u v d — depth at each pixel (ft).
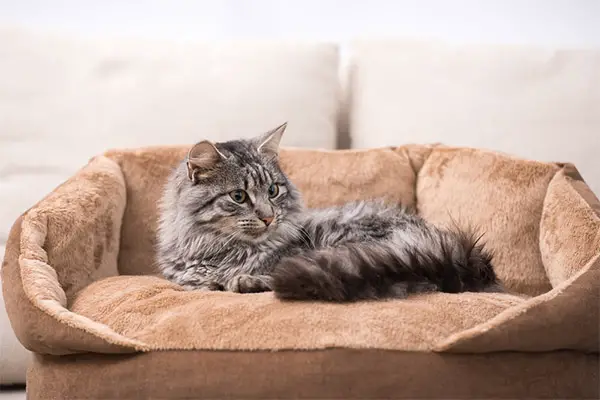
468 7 12.92
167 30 12.75
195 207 8.18
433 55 11.09
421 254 7.17
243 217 8.03
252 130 10.75
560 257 7.97
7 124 10.44
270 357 6.05
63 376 6.39
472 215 9.18
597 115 10.78
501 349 6.10
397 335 6.09
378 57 11.13
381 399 6.05
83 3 12.64
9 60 10.62
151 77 10.78
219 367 6.07
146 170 9.65
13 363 8.96
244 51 10.99
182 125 10.69
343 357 6.02
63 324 6.27
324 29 12.96
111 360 6.26
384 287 6.79
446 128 10.91
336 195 9.74
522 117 10.83
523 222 8.83
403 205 9.45
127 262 9.39
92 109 10.65
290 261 6.89
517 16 12.89
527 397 6.19
